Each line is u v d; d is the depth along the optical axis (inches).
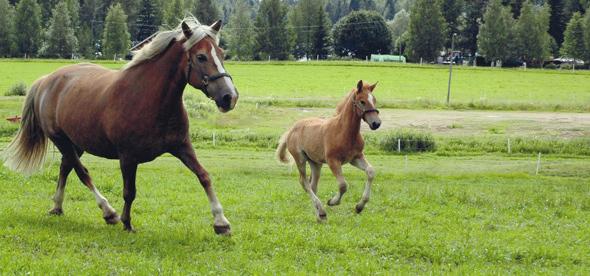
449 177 908.6
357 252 390.9
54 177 639.1
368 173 537.6
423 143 1272.1
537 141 1310.3
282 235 421.1
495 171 1012.5
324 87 2763.3
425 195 627.8
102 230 424.5
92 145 431.8
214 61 388.2
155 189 620.4
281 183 746.8
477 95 2546.8
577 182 880.3
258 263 357.1
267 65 3804.1
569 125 1609.3
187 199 567.5
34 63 3602.4
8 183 602.9
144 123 395.9
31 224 429.1
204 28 394.6
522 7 4576.8
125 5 5123.0
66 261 343.0
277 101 2012.8
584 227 498.3
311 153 567.2
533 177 931.3
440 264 378.9
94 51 4808.1
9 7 4512.8
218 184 687.7
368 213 542.0
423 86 2869.1
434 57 4655.5
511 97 2501.2
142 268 335.9
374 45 5068.9
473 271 352.5
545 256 395.5
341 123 535.2
